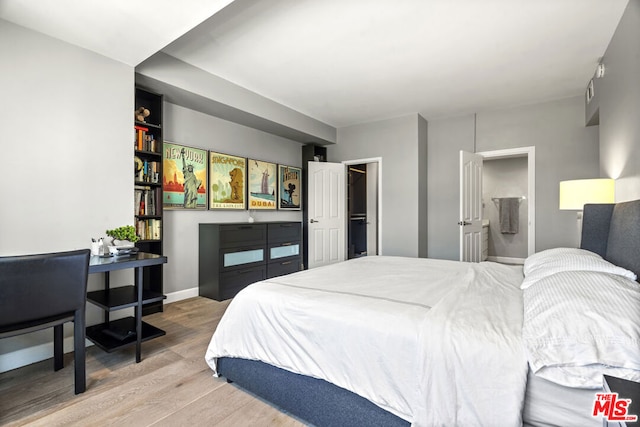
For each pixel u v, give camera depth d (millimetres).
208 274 3688
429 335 1179
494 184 6711
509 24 2383
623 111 2238
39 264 1558
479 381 1052
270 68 3168
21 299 1515
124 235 2402
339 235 5484
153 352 2246
